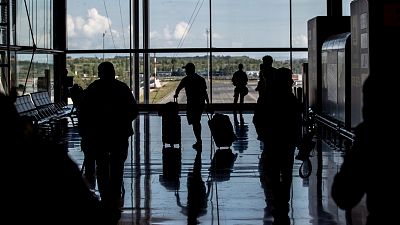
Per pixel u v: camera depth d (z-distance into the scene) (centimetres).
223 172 1009
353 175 294
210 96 2369
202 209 743
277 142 723
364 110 304
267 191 844
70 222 218
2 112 224
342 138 1332
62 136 1510
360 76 1052
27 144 224
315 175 970
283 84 713
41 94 1670
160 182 926
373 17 961
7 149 221
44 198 217
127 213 725
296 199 791
